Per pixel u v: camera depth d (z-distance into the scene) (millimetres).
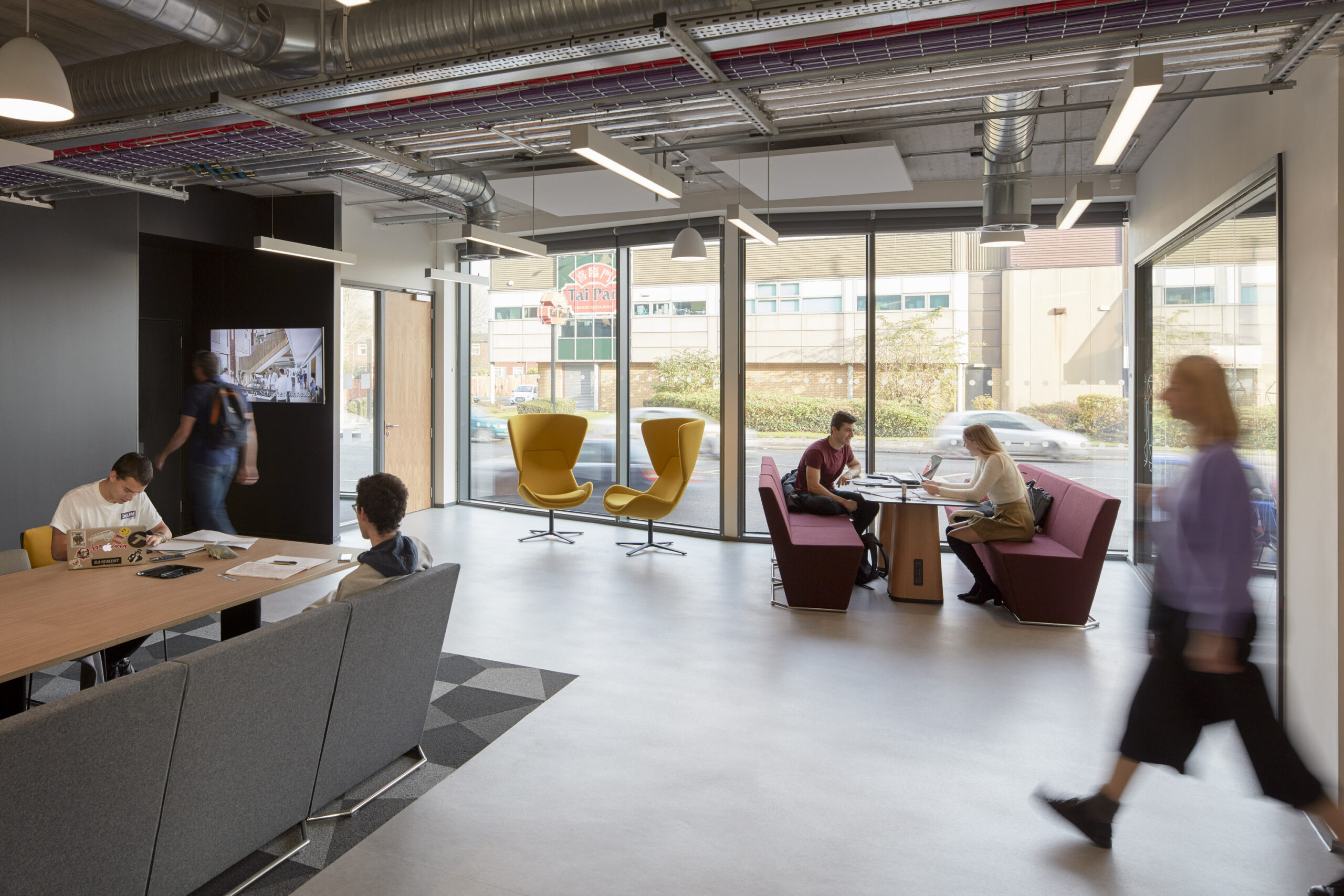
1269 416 3689
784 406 7852
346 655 2629
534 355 9398
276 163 5129
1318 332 3119
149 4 2809
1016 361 7266
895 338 7508
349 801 2904
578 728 3572
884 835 2723
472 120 3980
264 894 2369
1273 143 3619
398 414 9203
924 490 5773
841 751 3355
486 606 5562
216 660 2109
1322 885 2445
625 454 8703
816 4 2752
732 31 2943
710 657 4520
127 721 1882
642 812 2863
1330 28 2742
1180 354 5383
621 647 4684
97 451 5770
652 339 8469
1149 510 6215
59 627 2617
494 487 9891
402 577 2924
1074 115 5277
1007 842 2682
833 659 4492
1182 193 5230
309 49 3367
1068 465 7203
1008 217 5582
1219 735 3539
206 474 7867
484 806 2900
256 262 7754
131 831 1973
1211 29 2855
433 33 3203
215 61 3602
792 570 5449
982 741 3457
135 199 6047
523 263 9414
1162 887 2441
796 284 7730
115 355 5895
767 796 2982
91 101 3910
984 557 5715
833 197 7207
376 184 5992
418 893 2389
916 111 5184
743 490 7945
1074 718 3691
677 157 6273
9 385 5254
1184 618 2369
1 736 1601
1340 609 2939
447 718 3670
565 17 2984
